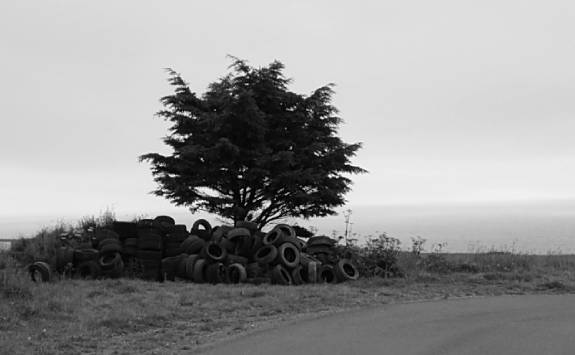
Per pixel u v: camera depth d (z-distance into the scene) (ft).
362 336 31.71
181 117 81.51
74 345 30.58
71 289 48.80
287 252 59.62
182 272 59.00
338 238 65.62
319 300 44.91
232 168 78.18
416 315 38.55
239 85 81.46
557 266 67.87
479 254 73.00
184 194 79.20
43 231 69.36
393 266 60.13
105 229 64.64
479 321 36.19
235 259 59.36
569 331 32.86
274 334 32.55
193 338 32.24
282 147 81.56
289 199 82.48
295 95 82.99
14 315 36.47
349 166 84.02
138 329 34.65
